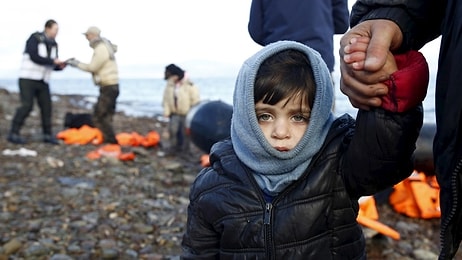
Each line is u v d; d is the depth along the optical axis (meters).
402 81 1.19
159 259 3.82
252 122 1.57
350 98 1.29
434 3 1.25
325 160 1.61
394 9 1.24
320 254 1.61
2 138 8.95
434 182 5.00
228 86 73.56
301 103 1.57
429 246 4.31
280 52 1.61
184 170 7.24
